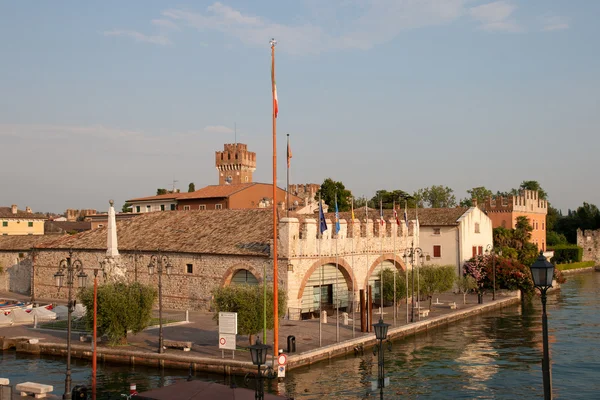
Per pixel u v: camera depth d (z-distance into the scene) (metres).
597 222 167.88
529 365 43.28
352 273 62.66
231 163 141.25
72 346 44.03
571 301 81.06
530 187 189.12
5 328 52.25
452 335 54.75
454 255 84.44
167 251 62.53
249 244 58.69
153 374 39.25
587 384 38.53
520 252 94.00
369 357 44.81
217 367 38.91
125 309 43.38
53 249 71.69
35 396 32.53
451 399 35.09
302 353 41.16
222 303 42.66
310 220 57.19
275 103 42.19
